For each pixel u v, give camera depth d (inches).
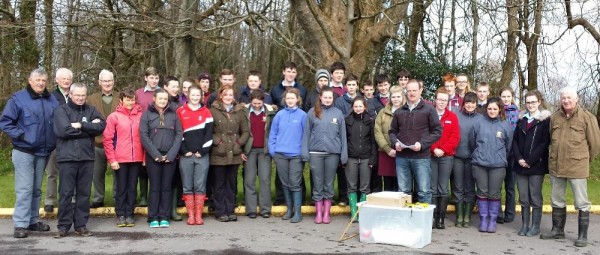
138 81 603.2
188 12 470.0
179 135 269.0
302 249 229.9
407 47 553.9
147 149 262.2
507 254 226.2
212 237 249.3
